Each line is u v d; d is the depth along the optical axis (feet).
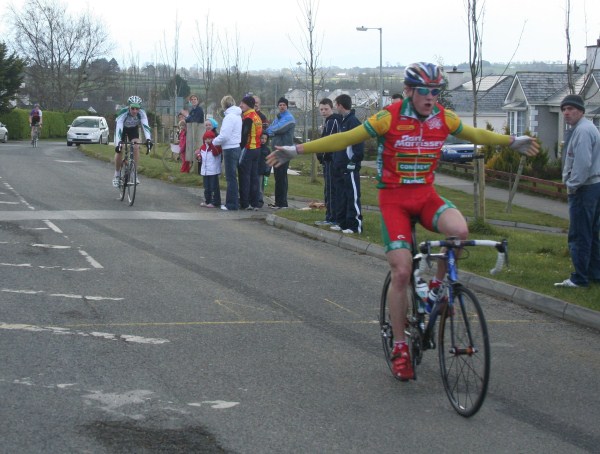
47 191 59.93
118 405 18.40
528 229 64.90
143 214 50.01
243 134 53.11
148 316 26.43
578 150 29.68
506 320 27.78
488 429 17.83
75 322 25.34
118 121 53.88
